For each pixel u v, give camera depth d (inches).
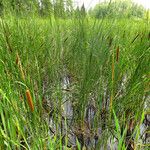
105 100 95.3
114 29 110.6
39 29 138.6
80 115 90.0
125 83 93.0
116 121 63.8
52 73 101.8
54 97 86.0
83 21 97.8
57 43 112.8
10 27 113.3
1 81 71.7
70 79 119.6
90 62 85.4
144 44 92.6
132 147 77.5
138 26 139.0
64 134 79.5
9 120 61.0
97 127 85.8
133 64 92.3
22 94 73.7
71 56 117.9
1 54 88.2
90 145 80.9
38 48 113.0
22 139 69.6
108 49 91.4
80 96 88.0
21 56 93.0
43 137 62.1
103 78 95.6
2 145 57.1
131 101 87.3
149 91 87.1
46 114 88.5
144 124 96.9
